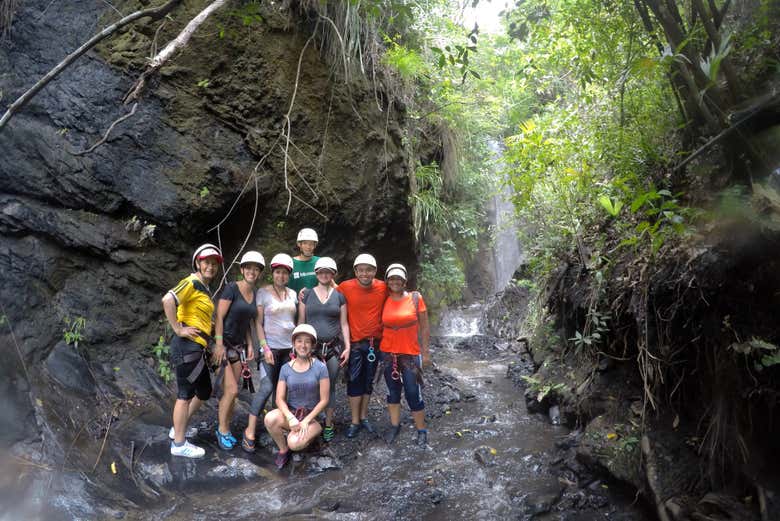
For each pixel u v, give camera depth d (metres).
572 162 5.13
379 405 5.91
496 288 11.05
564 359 5.82
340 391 6.24
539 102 8.84
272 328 4.94
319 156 6.52
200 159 5.80
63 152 5.46
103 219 5.57
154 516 3.83
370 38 6.86
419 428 4.99
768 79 3.17
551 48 5.26
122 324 5.49
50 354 4.90
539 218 6.22
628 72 3.64
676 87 3.61
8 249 5.11
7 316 4.81
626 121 4.57
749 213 3.00
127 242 5.62
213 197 5.85
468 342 8.56
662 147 4.22
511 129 10.72
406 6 4.57
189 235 5.93
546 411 5.63
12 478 3.72
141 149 5.62
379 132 7.05
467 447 4.95
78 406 4.67
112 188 5.55
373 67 6.91
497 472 4.48
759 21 3.25
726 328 3.34
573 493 4.08
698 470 3.59
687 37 2.99
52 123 5.53
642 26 4.14
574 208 5.45
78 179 5.46
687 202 3.72
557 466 4.48
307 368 4.68
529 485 4.24
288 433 4.72
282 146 6.22
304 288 5.15
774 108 2.92
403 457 4.77
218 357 4.64
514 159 5.60
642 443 3.96
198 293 4.46
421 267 9.20
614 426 4.37
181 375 4.45
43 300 5.11
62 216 5.41
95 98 5.56
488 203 11.58
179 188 5.72
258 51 5.99
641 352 4.02
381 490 4.23
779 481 3.16
